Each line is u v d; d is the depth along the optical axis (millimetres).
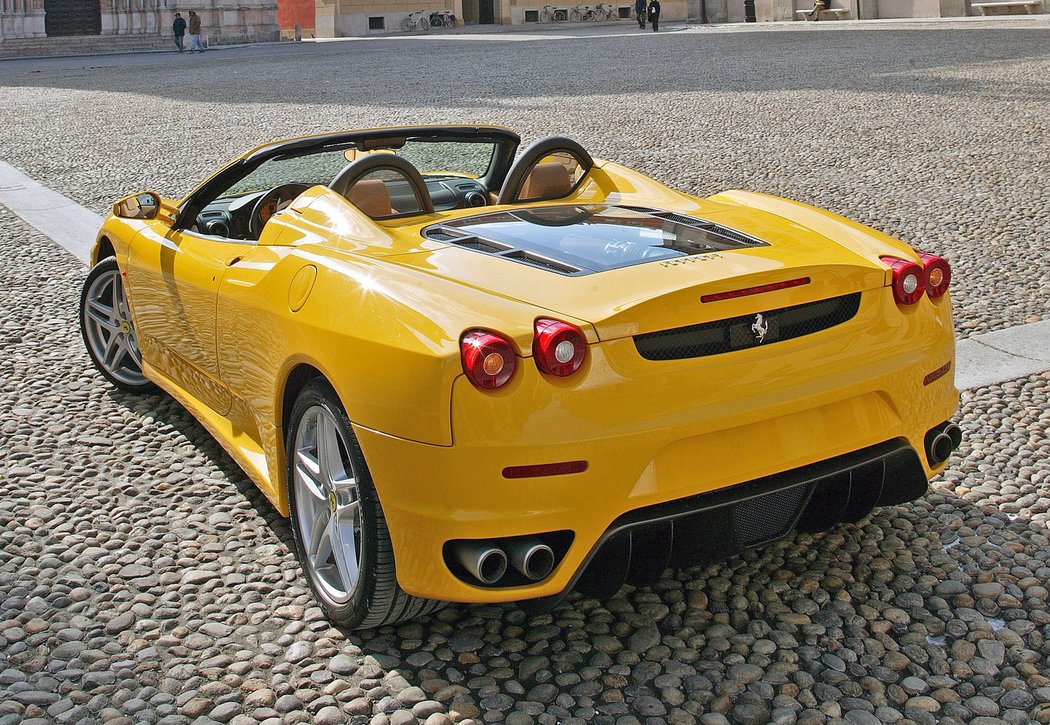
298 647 2979
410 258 3066
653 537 2809
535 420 2549
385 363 2680
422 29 49938
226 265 3721
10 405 5113
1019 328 5703
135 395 5230
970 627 3020
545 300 2701
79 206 10367
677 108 15156
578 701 2713
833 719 2631
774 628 3031
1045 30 24875
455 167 4512
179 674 2879
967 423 4570
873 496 3068
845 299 2953
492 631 3051
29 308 6867
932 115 13188
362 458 2768
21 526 3838
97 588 3371
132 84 24812
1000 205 8586
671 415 2646
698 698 2717
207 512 3922
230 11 46125
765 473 2775
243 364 3541
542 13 52375
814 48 24594
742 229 3352
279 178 4195
